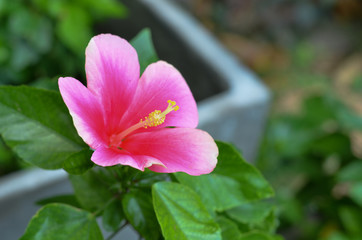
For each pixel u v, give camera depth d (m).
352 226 0.99
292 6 1.87
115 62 0.45
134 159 0.43
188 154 0.44
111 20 1.13
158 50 1.04
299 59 1.68
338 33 1.85
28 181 0.71
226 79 0.88
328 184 1.06
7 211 0.72
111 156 0.42
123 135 0.46
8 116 0.45
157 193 0.44
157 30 1.02
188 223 0.44
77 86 0.43
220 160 0.47
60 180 0.72
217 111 0.81
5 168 0.98
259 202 0.51
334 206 1.05
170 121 0.46
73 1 1.00
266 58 1.71
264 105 0.85
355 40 1.81
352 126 1.06
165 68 0.47
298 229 1.11
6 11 0.98
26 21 1.00
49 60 1.08
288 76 1.63
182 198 0.44
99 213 0.47
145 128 0.46
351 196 1.01
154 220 0.45
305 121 1.10
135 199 0.46
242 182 0.47
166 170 0.43
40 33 1.02
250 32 1.81
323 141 1.05
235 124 0.85
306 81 1.58
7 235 0.74
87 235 0.45
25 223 0.74
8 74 1.06
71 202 0.50
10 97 0.45
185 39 0.95
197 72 0.94
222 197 0.47
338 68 1.71
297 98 1.55
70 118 0.46
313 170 1.07
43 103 0.45
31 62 1.07
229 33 1.80
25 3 1.00
